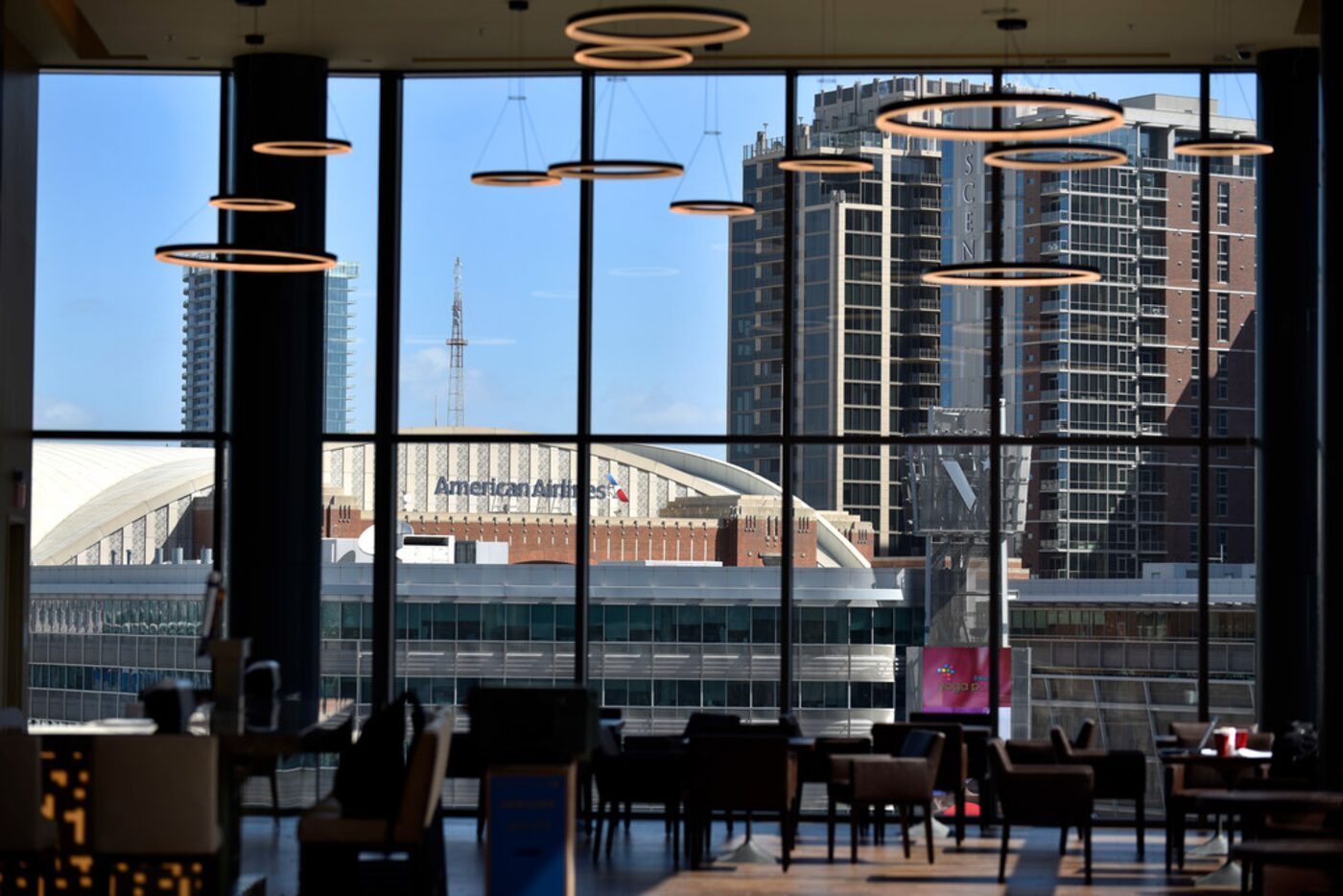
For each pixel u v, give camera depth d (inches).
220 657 345.4
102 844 303.4
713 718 479.2
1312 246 493.0
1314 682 487.8
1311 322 491.8
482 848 452.1
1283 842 289.7
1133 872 416.8
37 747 312.0
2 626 491.8
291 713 343.9
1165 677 515.5
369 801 319.3
